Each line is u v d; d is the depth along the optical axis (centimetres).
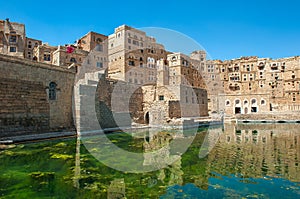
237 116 5878
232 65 9400
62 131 2653
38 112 2486
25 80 2398
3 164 1399
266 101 7206
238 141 2397
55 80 2706
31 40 6084
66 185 1055
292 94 8062
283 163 1445
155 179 1146
